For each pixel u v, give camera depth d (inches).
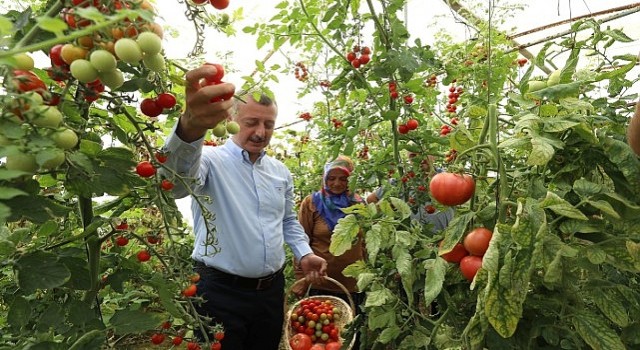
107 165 35.8
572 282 45.4
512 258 39.0
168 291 42.7
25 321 35.3
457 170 47.2
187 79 36.3
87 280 38.7
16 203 28.1
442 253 45.5
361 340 67.5
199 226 79.4
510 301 38.6
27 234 41.7
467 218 46.0
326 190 111.9
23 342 34.4
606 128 49.6
